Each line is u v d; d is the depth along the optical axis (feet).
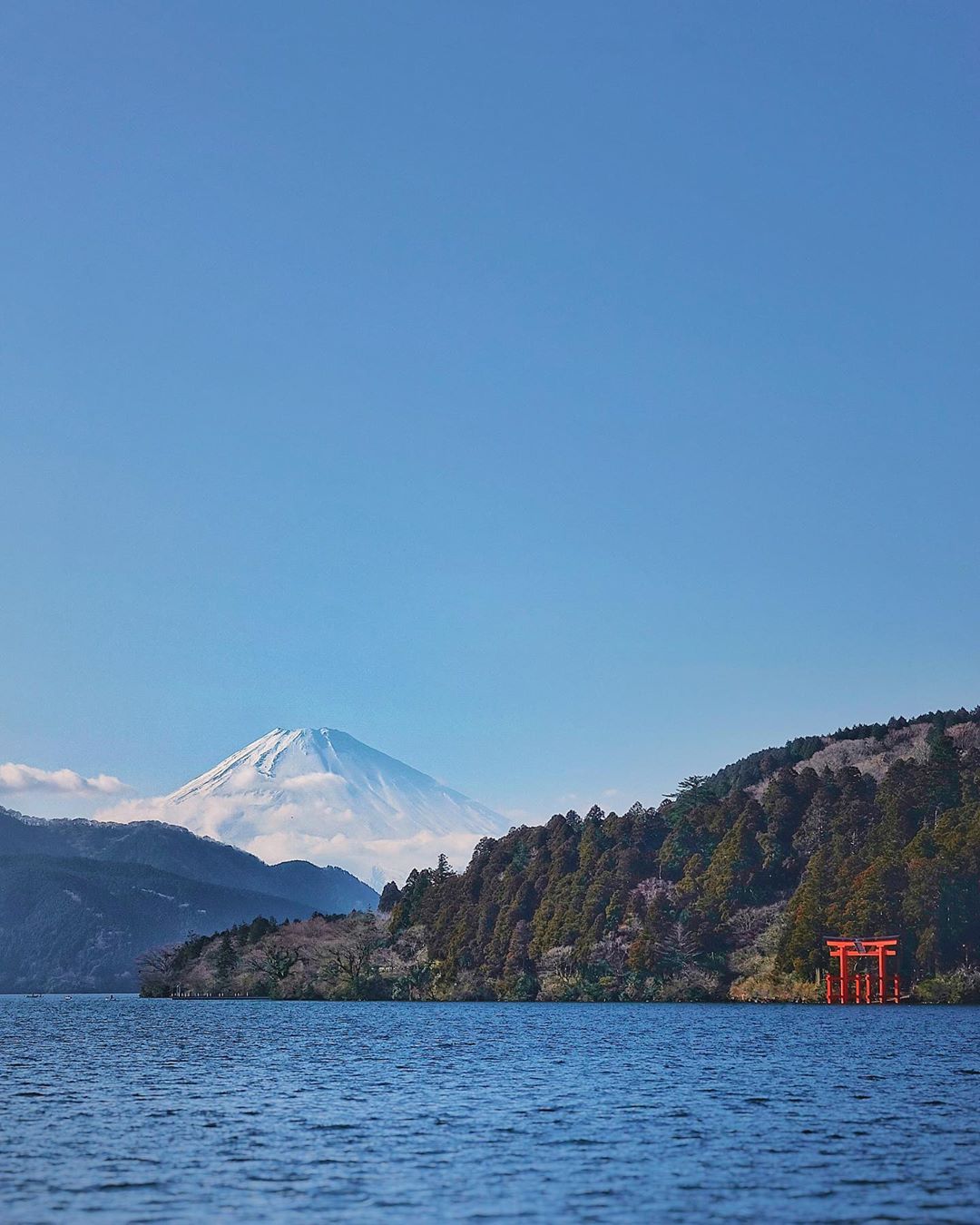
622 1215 143.13
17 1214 142.92
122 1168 167.53
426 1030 479.41
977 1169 167.22
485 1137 192.65
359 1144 186.09
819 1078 278.26
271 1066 315.58
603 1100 238.48
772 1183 158.40
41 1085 267.39
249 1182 158.81
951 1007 638.53
